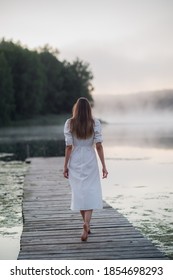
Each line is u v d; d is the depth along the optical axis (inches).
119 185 524.1
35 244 266.1
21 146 1237.7
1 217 360.5
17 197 448.8
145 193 466.3
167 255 255.0
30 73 3272.6
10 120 3110.2
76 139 264.5
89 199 263.7
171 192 472.1
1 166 738.8
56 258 240.1
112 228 299.6
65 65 4042.8
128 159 839.7
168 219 343.6
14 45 3543.3
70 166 267.1
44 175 594.2
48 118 3452.3
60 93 3895.2
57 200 410.3
